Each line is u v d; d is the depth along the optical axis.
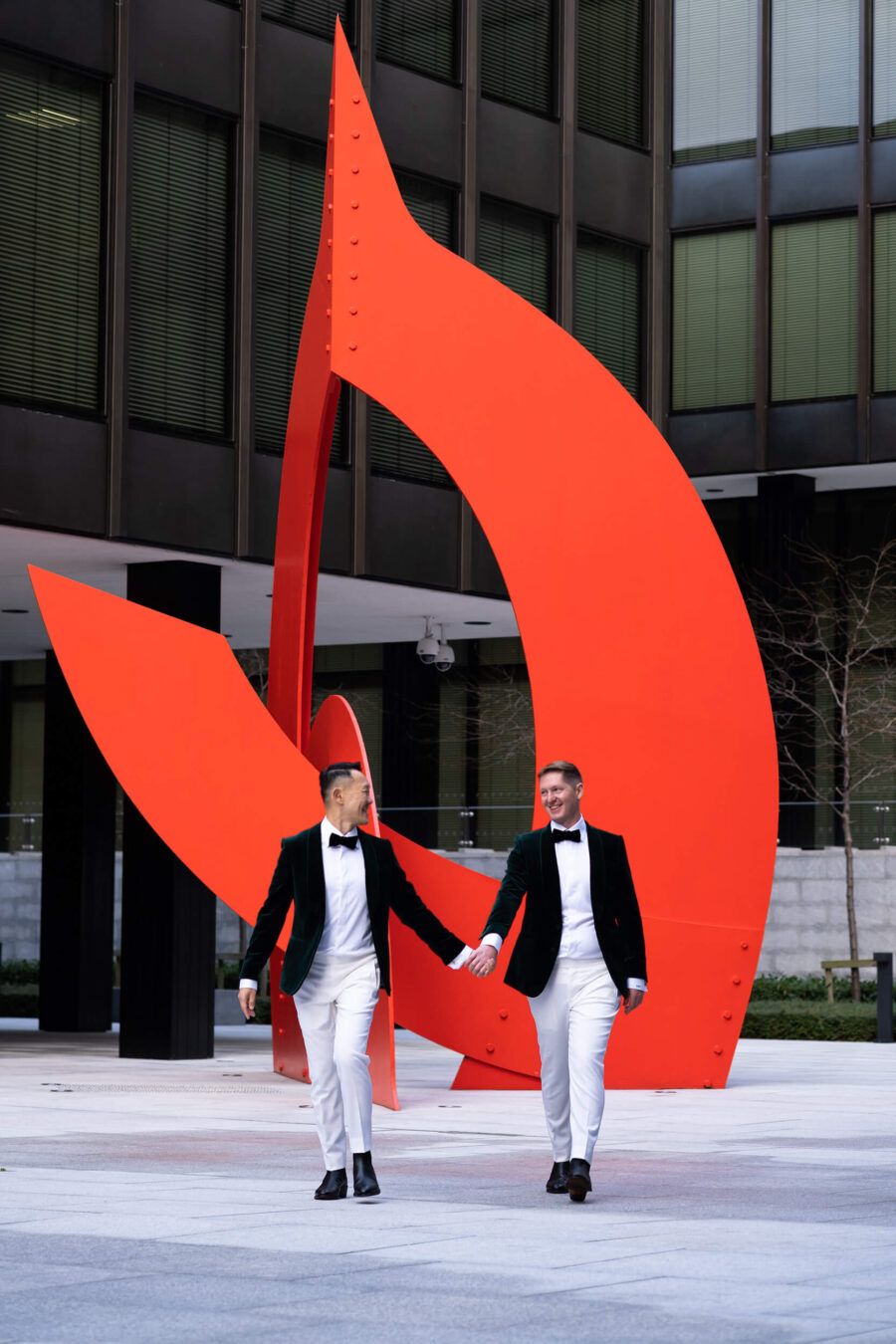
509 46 23.89
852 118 28.50
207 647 14.75
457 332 14.70
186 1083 15.79
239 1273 6.23
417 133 22.27
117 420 18.36
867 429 28.17
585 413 14.63
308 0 20.72
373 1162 9.73
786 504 29.27
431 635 23.88
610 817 14.47
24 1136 11.12
